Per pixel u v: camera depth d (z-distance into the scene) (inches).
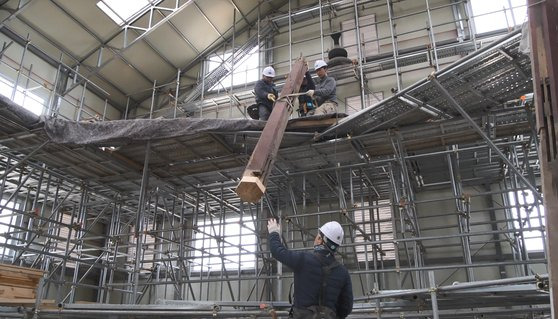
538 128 129.0
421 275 384.8
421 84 252.4
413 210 362.3
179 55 618.5
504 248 414.0
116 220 515.5
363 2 537.6
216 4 577.3
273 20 582.2
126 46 535.2
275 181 417.1
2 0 475.5
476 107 282.0
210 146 335.0
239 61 601.9
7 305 292.0
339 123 298.4
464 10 504.7
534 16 136.9
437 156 394.3
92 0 510.6
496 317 335.3
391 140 311.4
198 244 538.3
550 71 128.3
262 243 484.7
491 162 407.5
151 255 564.4
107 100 617.9
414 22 524.1
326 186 441.7
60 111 540.7
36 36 519.8
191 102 594.6
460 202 382.6
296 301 150.3
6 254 491.2
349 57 535.5
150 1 538.3
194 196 453.7
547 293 208.8
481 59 233.3
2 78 483.2
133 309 280.1
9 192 500.1
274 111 230.4
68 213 532.7
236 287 502.0
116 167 374.3
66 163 374.0
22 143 345.4
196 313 261.4
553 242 116.3
